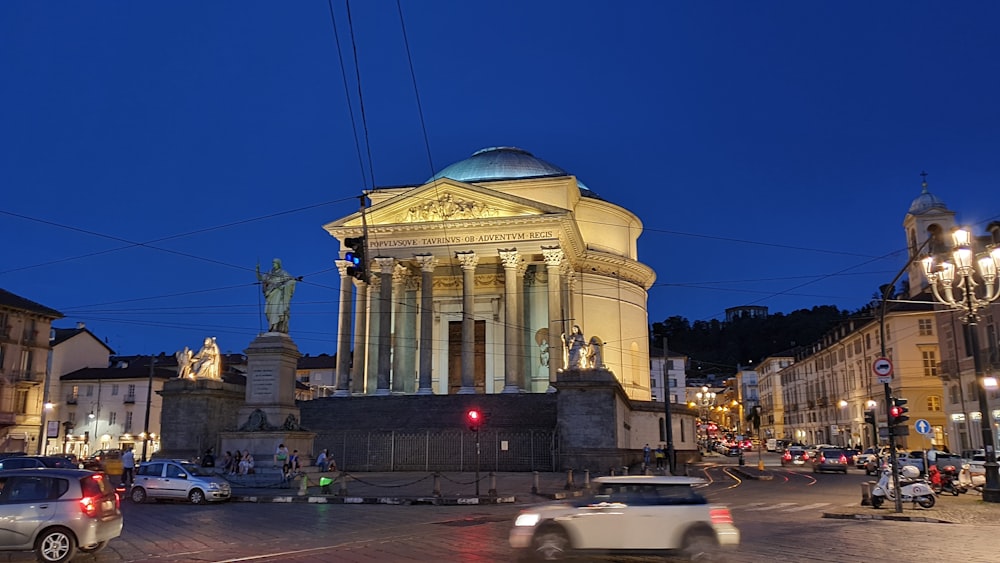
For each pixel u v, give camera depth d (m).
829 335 86.75
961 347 51.19
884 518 20.23
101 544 13.71
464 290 51.62
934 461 39.66
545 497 26.50
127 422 70.88
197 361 39.25
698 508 12.60
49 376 70.81
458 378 58.88
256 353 31.78
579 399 38.00
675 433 60.09
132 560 13.49
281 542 15.58
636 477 13.13
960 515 20.86
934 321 63.19
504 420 42.22
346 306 53.97
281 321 32.62
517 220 51.72
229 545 15.24
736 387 142.12
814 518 20.59
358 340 53.03
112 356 88.69
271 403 31.25
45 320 68.75
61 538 13.02
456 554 13.67
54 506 13.13
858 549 14.23
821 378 90.31
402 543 15.16
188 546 15.16
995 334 46.22
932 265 24.22
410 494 27.20
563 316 55.16
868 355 72.38
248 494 26.80
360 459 39.62
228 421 39.34
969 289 23.06
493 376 57.47
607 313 63.28
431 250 53.31
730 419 149.12
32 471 13.66
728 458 77.19
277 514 21.56
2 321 64.31
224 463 30.41
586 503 12.87
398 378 55.38
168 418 37.72
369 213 55.00
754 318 155.00
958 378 51.50
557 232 51.81
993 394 46.72
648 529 12.44
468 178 63.25
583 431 37.62
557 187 59.00
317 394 89.69
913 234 69.31
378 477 35.06
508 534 16.50
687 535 12.43
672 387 111.25
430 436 39.75
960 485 31.06
